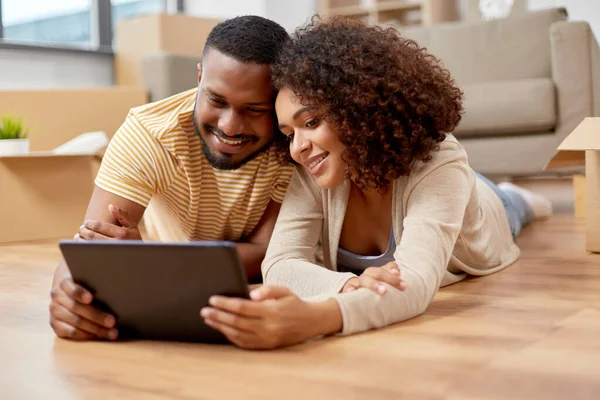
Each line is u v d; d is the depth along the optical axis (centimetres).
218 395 82
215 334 104
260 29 129
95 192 144
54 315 111
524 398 80
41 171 274
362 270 152
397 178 132
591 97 325
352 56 122
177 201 151
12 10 514
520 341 105
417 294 117
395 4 639
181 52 493
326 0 660
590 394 81
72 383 89
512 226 229
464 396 81
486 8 495
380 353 99
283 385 85
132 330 110
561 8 360
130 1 584
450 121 132
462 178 132
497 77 368
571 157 214
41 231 275
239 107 128
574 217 310
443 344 104
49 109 368
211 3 611
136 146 142
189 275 98
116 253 100
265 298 99
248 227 159
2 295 157
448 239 125
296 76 120
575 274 168
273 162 148
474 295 144
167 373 92
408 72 125
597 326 114
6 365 99
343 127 122
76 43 553
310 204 143
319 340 107
